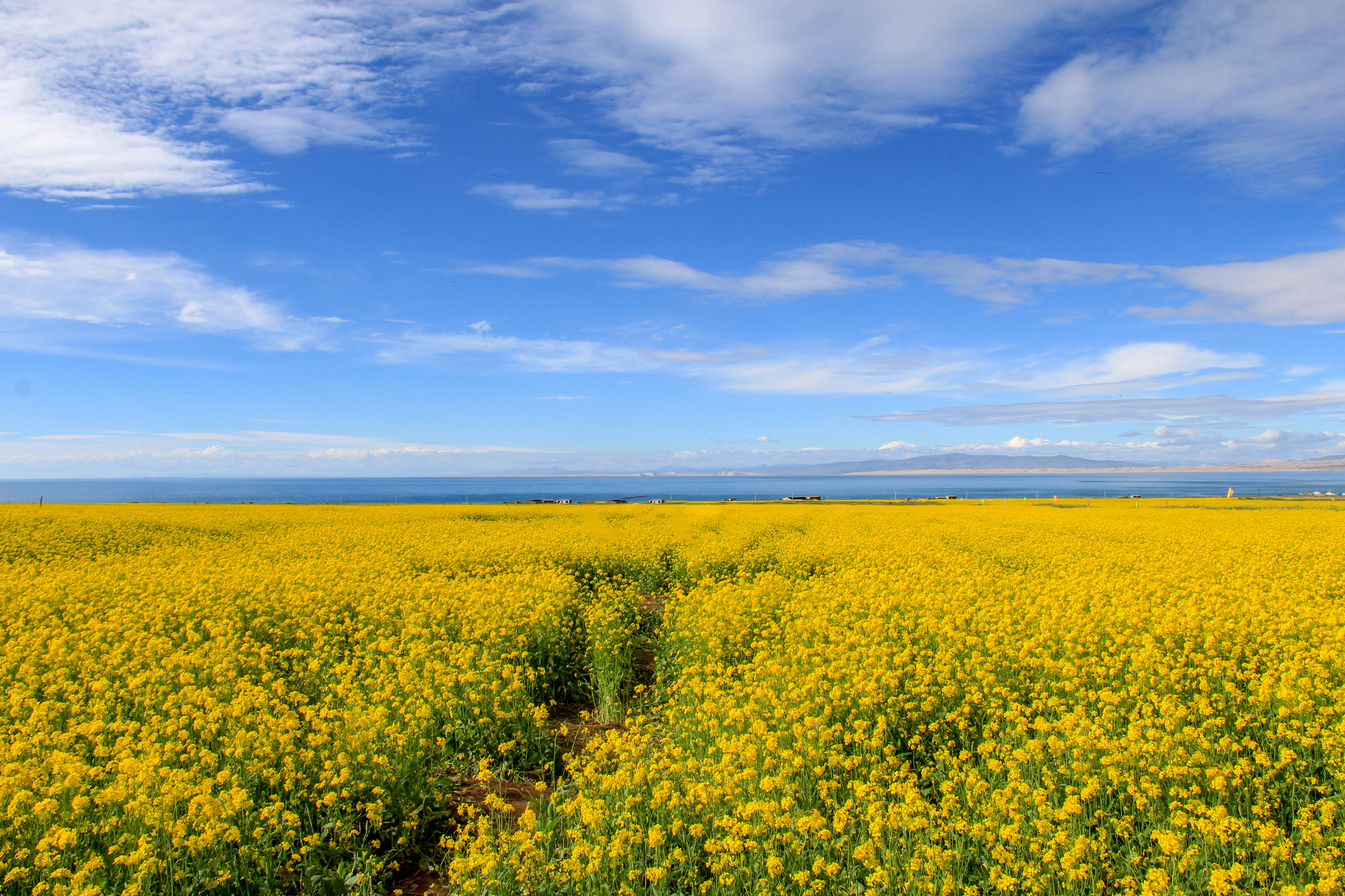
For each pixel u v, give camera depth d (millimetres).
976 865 4863
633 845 4953
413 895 5297
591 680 10039
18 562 19141
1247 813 5246
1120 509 48125
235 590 12930
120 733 6938
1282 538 22422
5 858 4727
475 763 7043
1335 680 7582
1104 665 8078
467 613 11109
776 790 5457
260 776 5879
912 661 8641
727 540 21812
